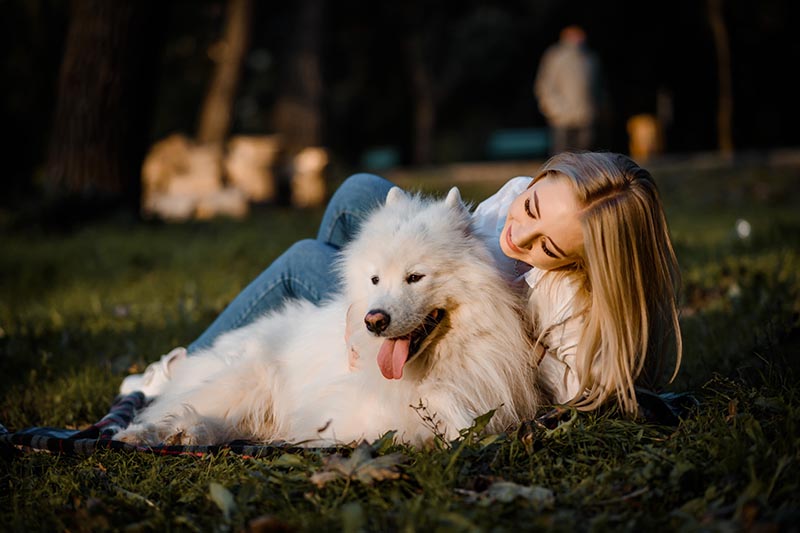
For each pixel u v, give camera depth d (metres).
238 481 3.00
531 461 2.96
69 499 2.97
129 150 13.70
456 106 38.44
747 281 6.34
